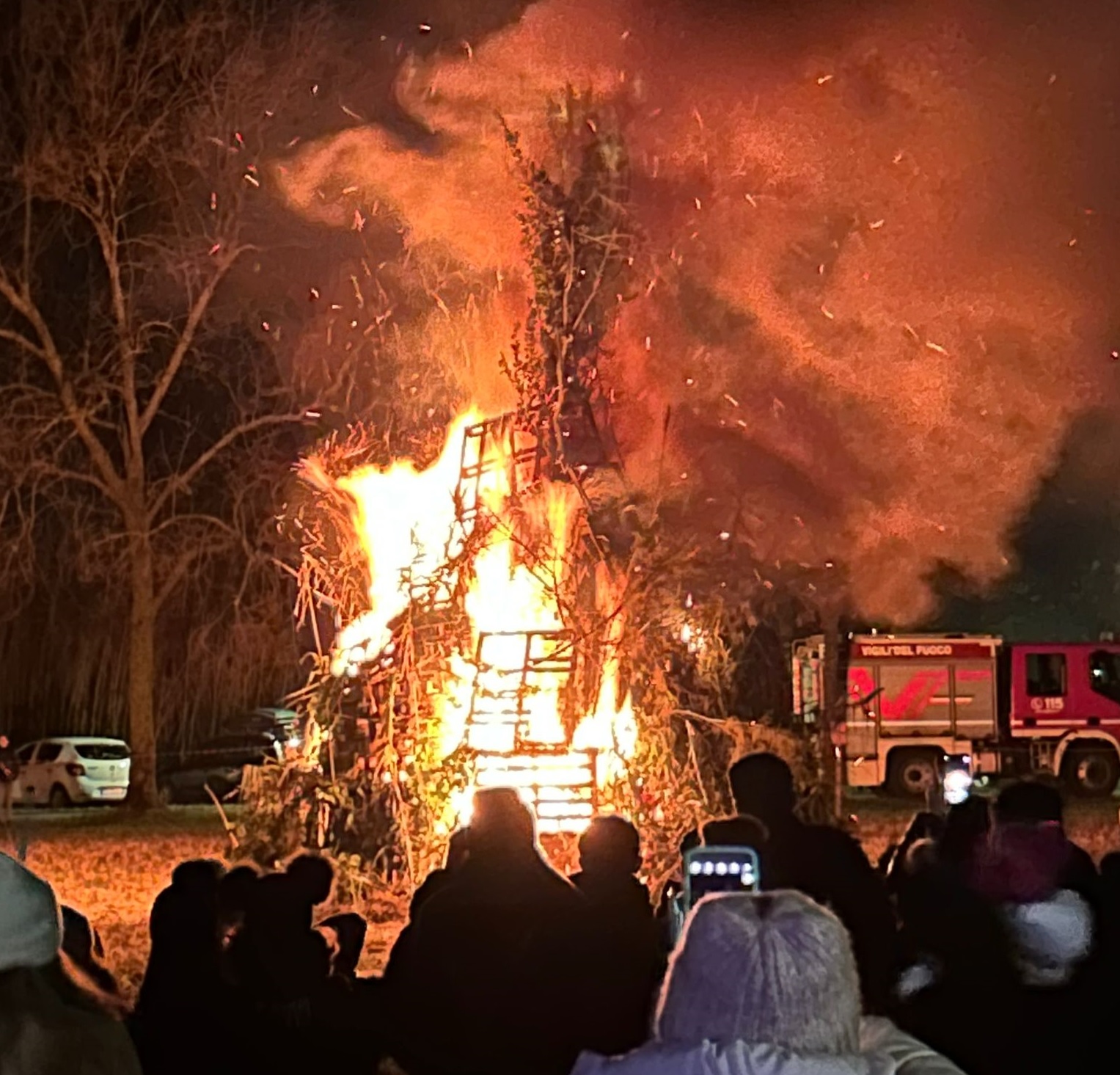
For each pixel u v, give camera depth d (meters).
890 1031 3.74
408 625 12.61
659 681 12.50
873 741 32.03
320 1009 5.96
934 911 5.86
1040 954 5.76
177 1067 5.77
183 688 32.31
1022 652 32.28
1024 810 6.15
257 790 13.49
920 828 8.05
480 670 12.47
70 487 30.64
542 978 6.13
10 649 33.03
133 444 29.27
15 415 28.38
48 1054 3.43
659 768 12.35
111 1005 3.64
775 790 6.71
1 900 3.42
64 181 27.12
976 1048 5.73
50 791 32.56
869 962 6.11
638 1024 6.13
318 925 7.02
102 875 18.98
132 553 29.56
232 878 5.96
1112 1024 5.72
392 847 13.06
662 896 10.32
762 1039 3.25
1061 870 5.99
